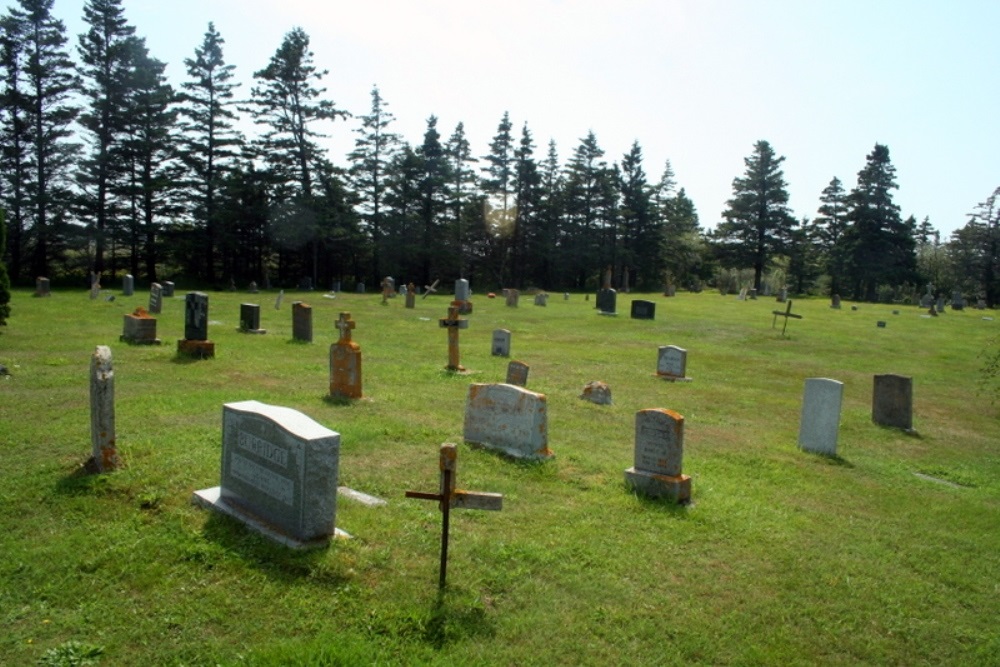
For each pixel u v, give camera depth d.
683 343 29.44
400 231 67.31
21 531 7.06
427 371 18.22
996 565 8.29
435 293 58.00
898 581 7.49
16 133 50.06
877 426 16.69
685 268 88.81
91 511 7.52
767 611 6.52
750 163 82.44
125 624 5.57
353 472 9.44
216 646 5.32
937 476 12.90
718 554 7.74
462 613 5.95
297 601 5.94
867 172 79.88
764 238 82.56
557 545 7.53
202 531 7.08
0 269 21.77
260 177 57.91
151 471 8.62
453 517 8.07
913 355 30.59
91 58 51.84
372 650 5.32
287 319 29.59
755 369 24.08
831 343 32.38
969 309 62.41
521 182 73.81
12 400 12.35
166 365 16.67
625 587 6.72
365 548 6.91
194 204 57.84
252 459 7.37
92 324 24.17
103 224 54.41
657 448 9.61
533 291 63.12
